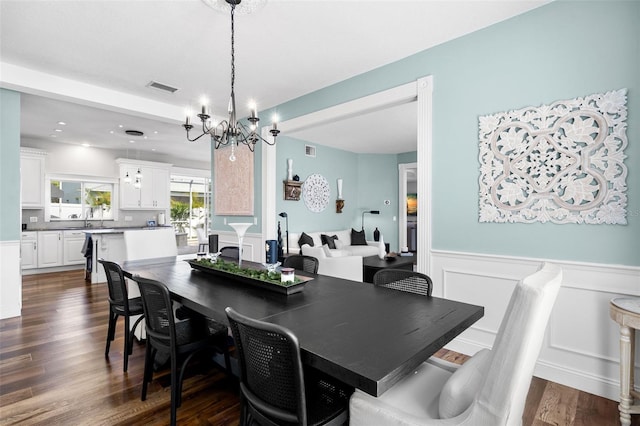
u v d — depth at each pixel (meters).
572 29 2.13
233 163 4.98
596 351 2.05
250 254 4.67
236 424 1.78
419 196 2.84
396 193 7.62
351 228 7.62
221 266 2.40
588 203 2.07
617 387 1.97
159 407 1.93
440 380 1.36
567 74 2.14
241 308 1.61
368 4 2.23
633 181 1.93
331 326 1.36
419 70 2.87
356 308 1.62
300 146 6.36
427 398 1.23
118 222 7.51
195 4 2.22
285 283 1.90
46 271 6.14
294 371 1.04
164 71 3.27
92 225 7.18
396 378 1.00
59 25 2.47
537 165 2.25
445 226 2.71
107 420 1.80
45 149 6.52
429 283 1.94
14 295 3.55
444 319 1.46
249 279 2.08
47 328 3.21
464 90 2.60
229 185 5.06
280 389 1.12
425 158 2.79
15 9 2.27
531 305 0.87
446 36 2.63
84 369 2.38
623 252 1.97
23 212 6.34
